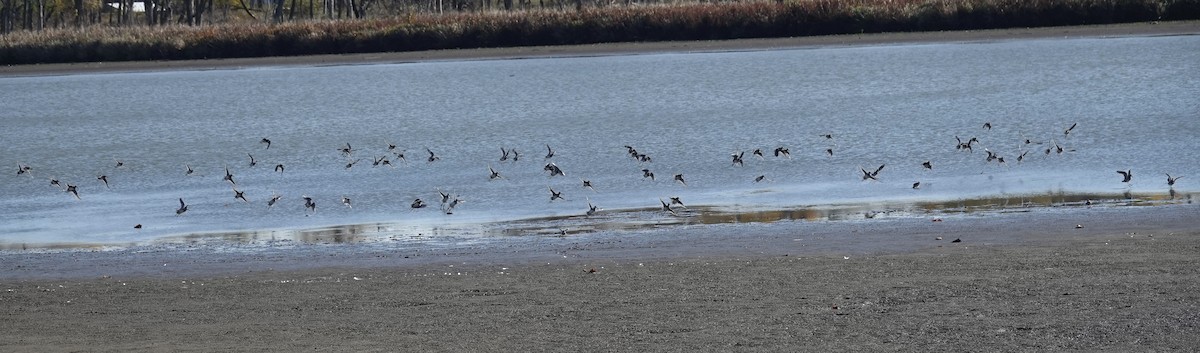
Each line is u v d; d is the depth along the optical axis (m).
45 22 123.94
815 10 68.88
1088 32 63.59
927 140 32.16
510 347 12.73
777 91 47.25
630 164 29.36
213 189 27.69
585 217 22.47
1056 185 24.45
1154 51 54.59
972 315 13.34
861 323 13.20
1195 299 13.58
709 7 70.44
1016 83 46.19
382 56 69.50
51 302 16.17
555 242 19.75
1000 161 27.52
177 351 13.05
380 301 15.39
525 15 71.69
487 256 18.62
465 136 36.78
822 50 63.41
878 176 26.48
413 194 25.94
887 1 68.88
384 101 49.19
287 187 27.61
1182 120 33.22
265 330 13.95
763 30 69.25
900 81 49.09
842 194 24.33
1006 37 63.94
